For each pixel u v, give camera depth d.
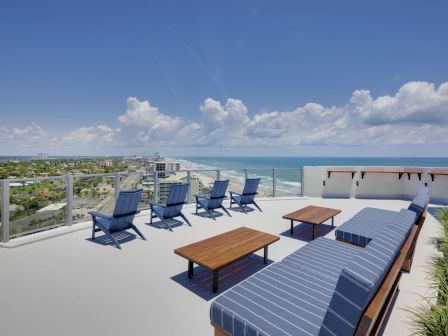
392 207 7.29
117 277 2.85
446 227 3.75
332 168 9.08
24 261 3.25
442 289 2.13
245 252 2.76
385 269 1.29
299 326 1.49
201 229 4.77
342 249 2.75
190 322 2.08
